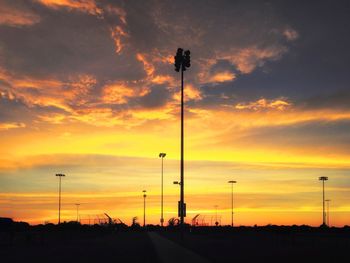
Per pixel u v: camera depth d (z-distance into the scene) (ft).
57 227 333.62
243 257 102.17
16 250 130.31
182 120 152.05
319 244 167.12
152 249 126.82
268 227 426.10
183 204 150.00
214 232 343.87
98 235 269.64
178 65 153.69
